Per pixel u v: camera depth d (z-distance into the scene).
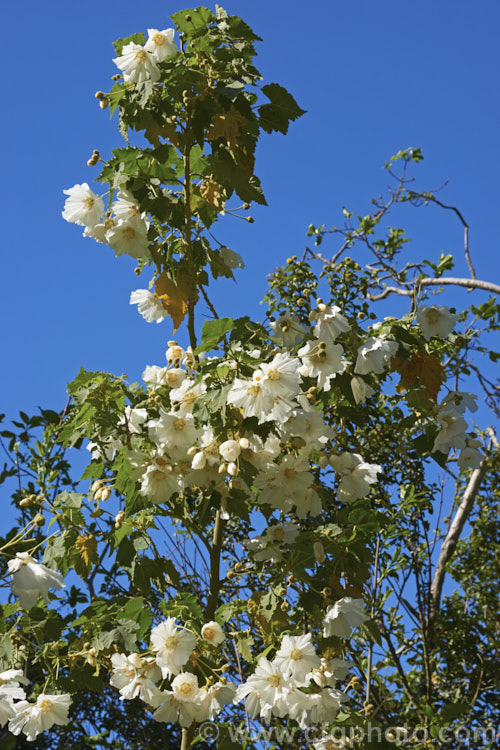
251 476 3.01
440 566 7.37
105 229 3.53
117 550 3.37
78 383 3.22
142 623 3.16
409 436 4.67
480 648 6.28
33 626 3.21
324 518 3.90
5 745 4.93
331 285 5.82
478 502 7.68
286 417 2.90
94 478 3.62
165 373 3.43
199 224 3.87
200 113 3.39
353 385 3.47
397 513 5.28
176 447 3.11
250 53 3.51
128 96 3.42
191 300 3.69
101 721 5.62
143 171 3.45
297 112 3.56
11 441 5.32
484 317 5.67
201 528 3.56
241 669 4.50
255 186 3.60
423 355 3.58
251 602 3.35
